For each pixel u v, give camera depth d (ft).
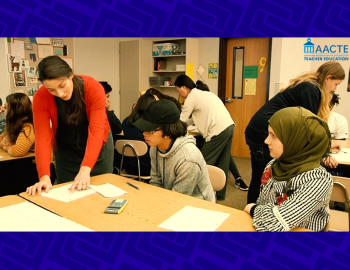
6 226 3.74
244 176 14.28
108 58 18.89
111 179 5.76
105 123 6.46
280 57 15.57
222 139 10.39
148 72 19.24
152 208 4.37
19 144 8.32
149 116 5.19
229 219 3.99
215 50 17.78
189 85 11.07
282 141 3.91
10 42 13.76
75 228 3.70
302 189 3.74
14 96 8.39
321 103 7.23
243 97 17.57
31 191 4.91
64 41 16.11
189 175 5.33
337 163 7.14
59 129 6.21
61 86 4.99
